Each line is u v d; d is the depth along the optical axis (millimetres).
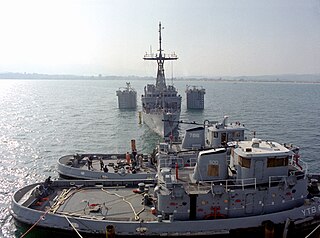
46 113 144000
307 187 30859
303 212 28469
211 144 40438
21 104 189250
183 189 27781
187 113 137875
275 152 28266
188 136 40719
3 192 44812
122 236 26828
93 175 41562
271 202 28469
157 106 98562
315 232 28031
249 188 28156
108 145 77625
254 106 166125
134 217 28469
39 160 62938
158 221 27250
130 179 37875
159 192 28500
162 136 76938
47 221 28344
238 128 40406
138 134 90312
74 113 143875
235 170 30750
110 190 34594
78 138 85750
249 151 28531
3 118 126688
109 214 29031
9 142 80125
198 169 29766
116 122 115062
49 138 85688
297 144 74750
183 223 26953
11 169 56344
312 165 58469
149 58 96375
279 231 27844
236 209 28141
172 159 36094
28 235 28906
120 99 161875
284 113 134250
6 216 36625
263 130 93562
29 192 34281
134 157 46844
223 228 27219
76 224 27641
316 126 100125
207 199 27922
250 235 27484
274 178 28531
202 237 27031
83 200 31938
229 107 161875
